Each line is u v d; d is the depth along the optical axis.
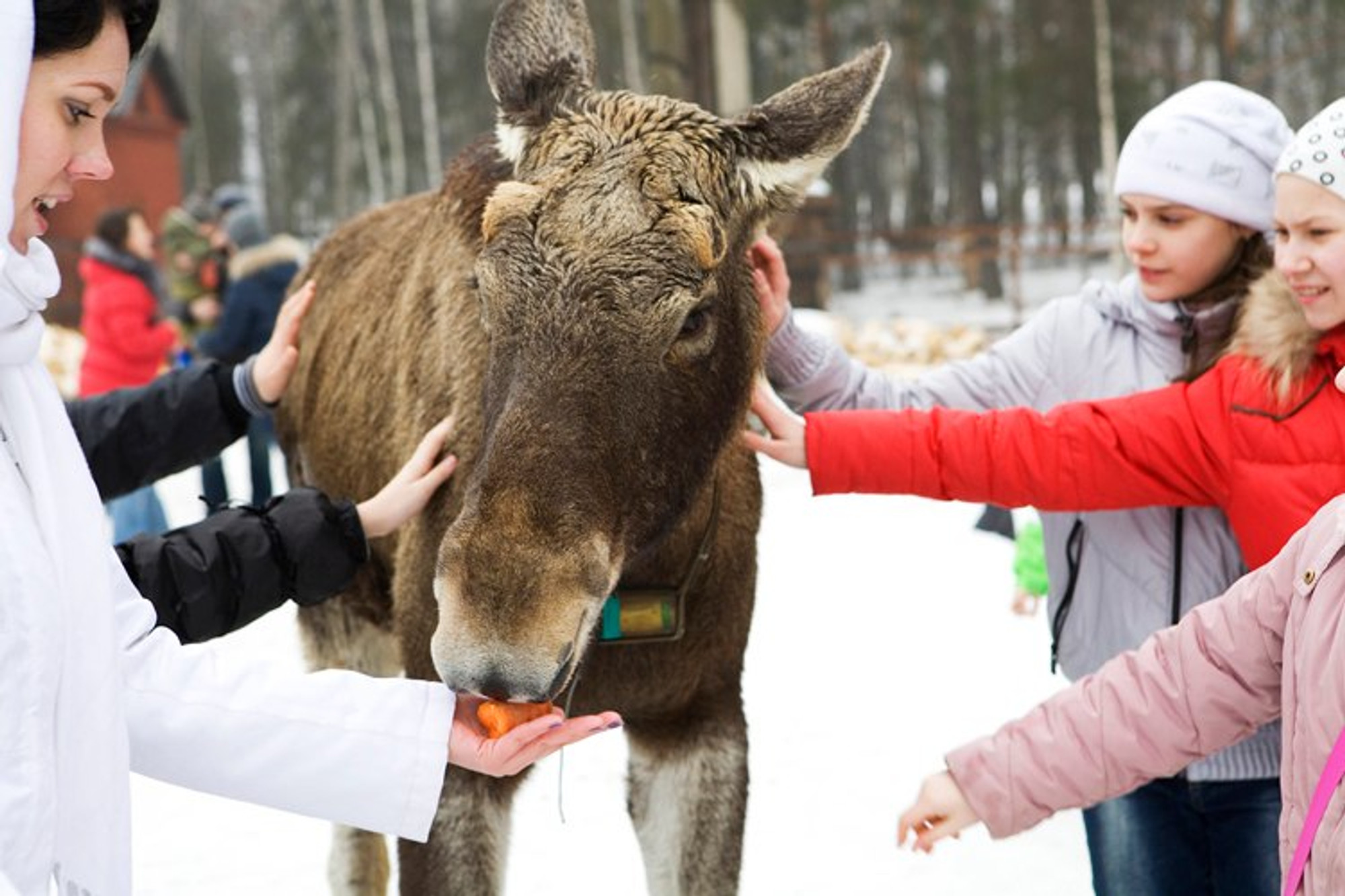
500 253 2.45
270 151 49.75
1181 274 2.93
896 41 34.88
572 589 2.22
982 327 23.52
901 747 5.09
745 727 3.24
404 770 1.98
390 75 34.94
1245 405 2.65
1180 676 2.33
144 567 2.57
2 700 1.54
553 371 2.34
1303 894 2.10
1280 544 2.61
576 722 2.06
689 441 2.57
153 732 1.89
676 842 3.19
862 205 45.69
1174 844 2.93
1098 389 3.09
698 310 2.50
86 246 9.03
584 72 2.89
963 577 7.33
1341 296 2.50
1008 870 4.20
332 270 4.27
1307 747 2.10
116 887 1.73
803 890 4.08
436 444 2.87
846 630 6.46
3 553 1.57
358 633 4.05
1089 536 2.99
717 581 3.04
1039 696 5.54
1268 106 2.92
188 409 3.29
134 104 32.81
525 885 4.18
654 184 2.50
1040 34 33.25
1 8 1.54
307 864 4.33
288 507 2.72
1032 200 48.31
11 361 1.67
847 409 3.32
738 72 13.62
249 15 48.78
